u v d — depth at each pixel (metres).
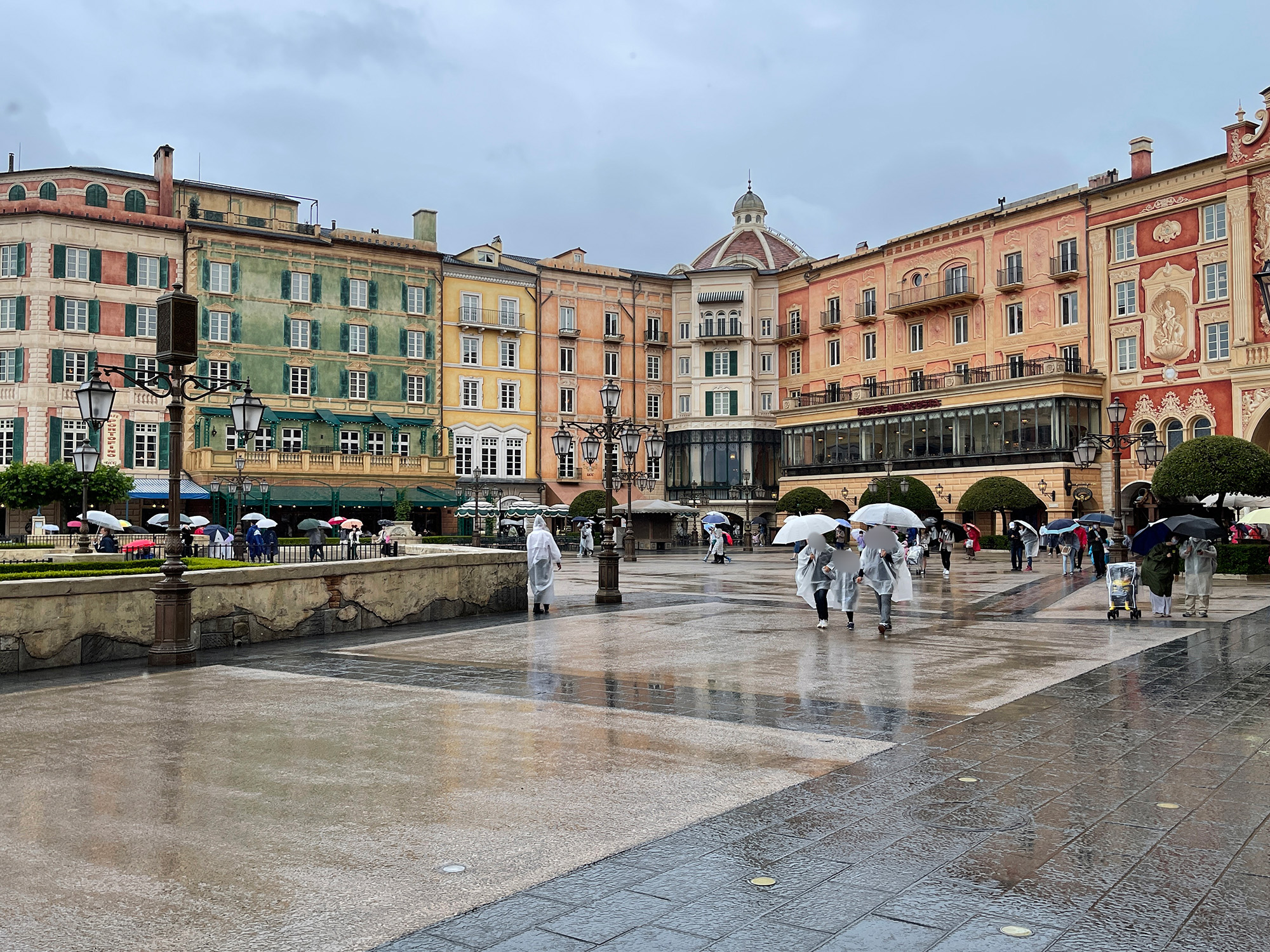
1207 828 5.80
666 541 60.50
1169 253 45.94
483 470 62.12
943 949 4.23
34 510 46.81
